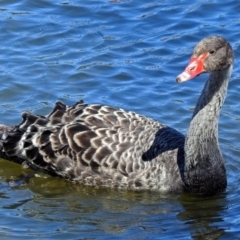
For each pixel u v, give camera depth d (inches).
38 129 625.0
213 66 564.1
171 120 692.1
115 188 609.0
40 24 815.7
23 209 586.9
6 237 548.4
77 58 767.7
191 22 829.2
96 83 735.7
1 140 640.4
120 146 601.6
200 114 589.9
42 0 855.1
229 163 646.5
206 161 595.2
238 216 580.4
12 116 688.4
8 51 775.7
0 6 845.8
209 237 555.5
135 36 805.9
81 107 626.8
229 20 831.7
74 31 808.3
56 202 597.3
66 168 613.3
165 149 602.9
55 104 667.4
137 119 616.7
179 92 726.5
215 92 585.3
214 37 565.6
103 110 620.4
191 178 596.4
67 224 567.8
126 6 852.6
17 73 740.7
